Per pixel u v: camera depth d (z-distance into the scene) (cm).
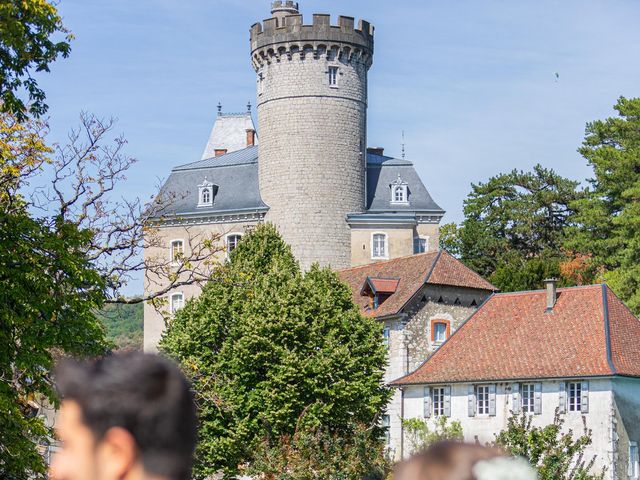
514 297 5391
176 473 283
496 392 4966
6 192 2384
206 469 4216
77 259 2228
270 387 4444
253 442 4256
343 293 5009
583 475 2150
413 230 7981
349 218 7900
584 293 5116
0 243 2119
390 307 5866
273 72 7981
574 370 4697
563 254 8725
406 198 8200
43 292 2123
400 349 5734
